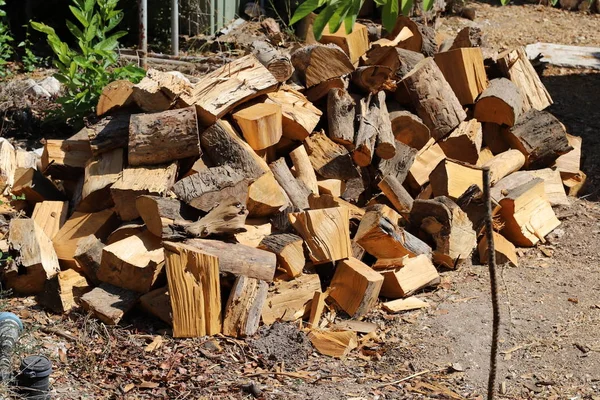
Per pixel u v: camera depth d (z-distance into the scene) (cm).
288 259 570
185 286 545
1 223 601
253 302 552
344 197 636
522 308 586
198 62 811
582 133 803
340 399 520
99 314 549
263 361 538
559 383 538
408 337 562
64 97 696
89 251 565
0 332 513
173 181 579
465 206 632
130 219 578
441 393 528
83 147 616
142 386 518
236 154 590
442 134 677
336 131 635
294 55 650
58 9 877
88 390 515
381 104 659
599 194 718
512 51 724
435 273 598
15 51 841
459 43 717
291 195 608
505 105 686
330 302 579
